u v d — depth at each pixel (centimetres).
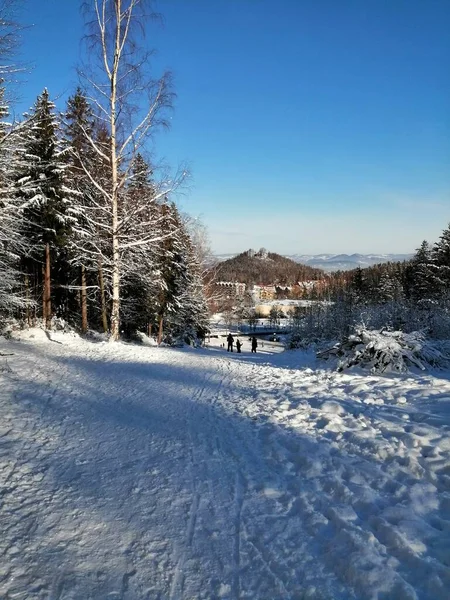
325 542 355
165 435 639
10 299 1492
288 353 2475
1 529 369
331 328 3372
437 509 389
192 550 349
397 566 315
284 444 591
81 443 592
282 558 337
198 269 4047
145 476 489
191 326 3759
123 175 1736
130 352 1600
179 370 1316
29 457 527
